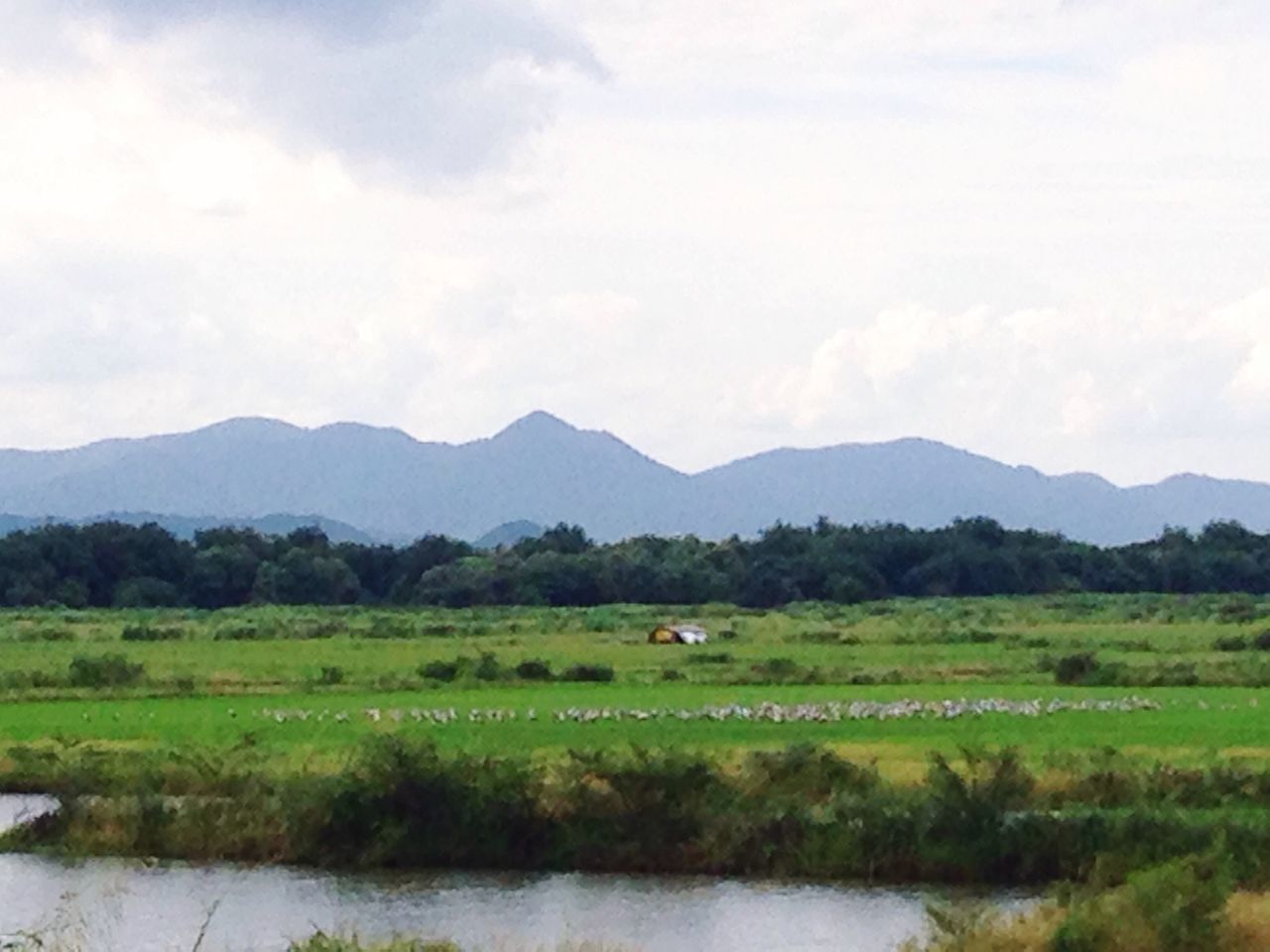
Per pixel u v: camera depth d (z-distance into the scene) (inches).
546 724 2645.2
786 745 2330.2
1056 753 2169.0
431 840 1817.2
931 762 2006.6
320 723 2696.9
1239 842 1665.8
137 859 1857.8
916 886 1723.7
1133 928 1311.5
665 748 2031.3
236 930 1556.3
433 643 4810.5
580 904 1659.7
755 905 1649.9
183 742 2354.8
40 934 1318.9
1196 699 3117.6
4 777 2242.9
